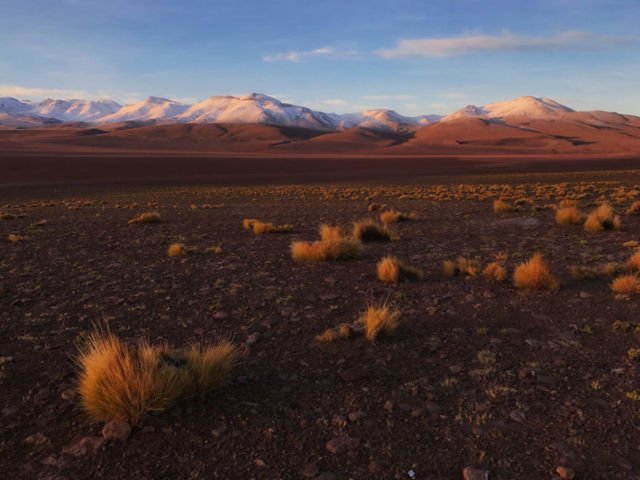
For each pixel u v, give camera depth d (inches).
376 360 223.8
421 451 150.3
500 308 301.1
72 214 1035.9
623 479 135.1
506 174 2952.8
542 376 203.0
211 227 765.3
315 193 1722.4
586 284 352.8
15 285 377.1
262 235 667.4
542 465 142.1
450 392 190.5
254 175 3147.1
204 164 4008.4
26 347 244.5
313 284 374.3
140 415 168.9
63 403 184.4
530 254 481.1
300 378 205.6
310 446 153.6
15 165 3312.0
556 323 271.1
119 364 179.3
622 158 5103.3
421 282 374.9
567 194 1310.3
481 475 135.9
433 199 1325.0
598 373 205.3
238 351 236.5
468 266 403.5
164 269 438.3
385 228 596.4
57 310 309.3
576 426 163.2
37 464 146.3
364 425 166.1
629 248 495.8
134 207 1237.1
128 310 307.7
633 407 175.2
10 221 885.2
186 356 203.9
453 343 244.2
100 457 148.8
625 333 252.2
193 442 156.1
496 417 170.4
